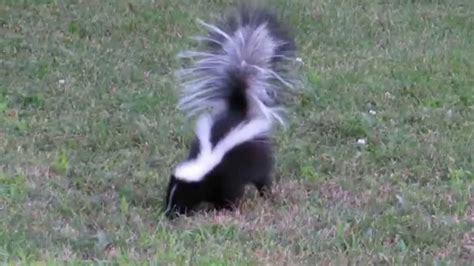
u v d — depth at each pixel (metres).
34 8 27.50
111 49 25.08
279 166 18.47
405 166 18.70
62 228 15.45
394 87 23.06
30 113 20.91
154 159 18.61
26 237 15.02
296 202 16.98
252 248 14.98
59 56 24.36
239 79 16.48
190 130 19.69
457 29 28.30
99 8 27.84
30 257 14.23
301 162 18.73
